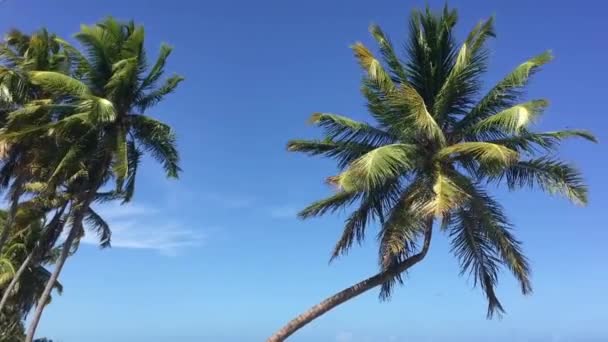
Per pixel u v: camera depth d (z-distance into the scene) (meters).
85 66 24.62
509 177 19.67
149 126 25.23
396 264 20.61
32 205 27.48
